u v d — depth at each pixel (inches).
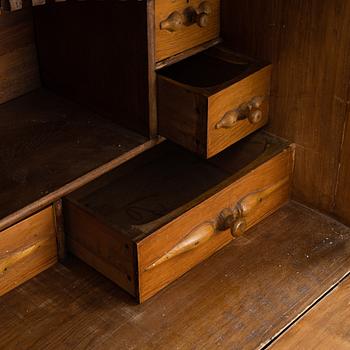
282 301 64.6
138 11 63.6
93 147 68.7
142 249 61.3
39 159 67.1
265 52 70.0
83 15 68.2
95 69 70.6
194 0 67.2
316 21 65.0
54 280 66.4
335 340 61.3
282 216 73.9
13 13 71.9
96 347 60.5
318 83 67.6
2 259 62.7
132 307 63.9
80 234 66.0
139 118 69.7
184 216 63.7
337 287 66.1
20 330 61.9
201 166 75.1
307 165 72.6
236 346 60.6
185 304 64.2
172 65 72.2
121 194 71.1
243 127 70.5
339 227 72.5
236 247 70.1
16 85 75.7
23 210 61.6
